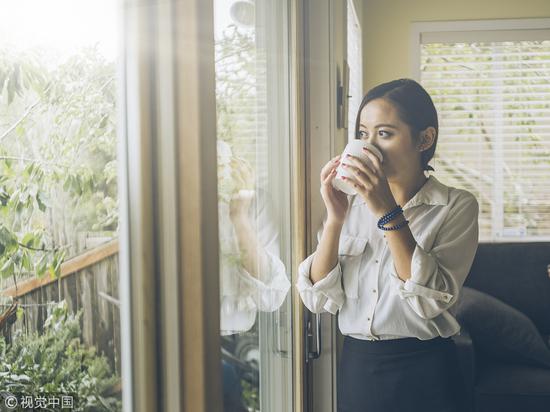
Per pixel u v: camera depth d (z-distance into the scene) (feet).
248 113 3.05
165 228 1.43
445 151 12.64
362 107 4.41
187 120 1.42
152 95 1.41
